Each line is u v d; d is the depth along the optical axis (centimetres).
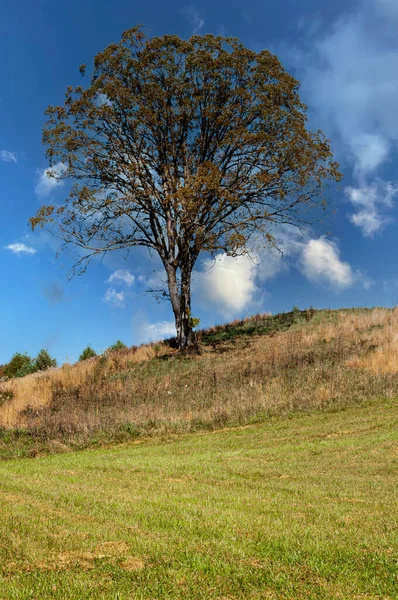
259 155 2706
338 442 1305
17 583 470
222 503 775
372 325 2762
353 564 520
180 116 2727
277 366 2267
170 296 2902
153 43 2631
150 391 2208
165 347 3047
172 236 2831
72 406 2100
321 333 2694
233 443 1454
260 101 2684
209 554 545
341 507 749
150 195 2788
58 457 1462
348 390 1894
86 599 443
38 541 582
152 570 504
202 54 2627
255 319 3488
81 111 2666
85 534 608
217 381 2217
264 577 490
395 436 1312
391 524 652
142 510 723
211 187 2502
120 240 2798
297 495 847
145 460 1245
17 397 2391
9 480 1003
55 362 3519
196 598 452
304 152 2628
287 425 1617
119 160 2727
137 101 2658
